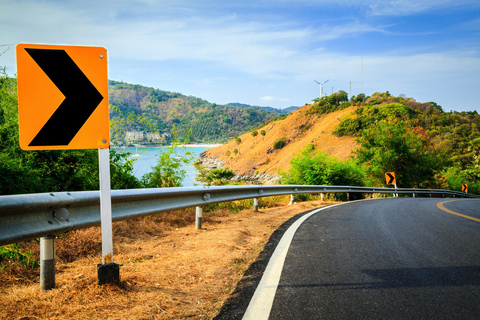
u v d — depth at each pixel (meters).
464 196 39.75
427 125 114.50
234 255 4.39
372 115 124.19
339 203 13.45
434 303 2.84
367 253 4.57
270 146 167.62
